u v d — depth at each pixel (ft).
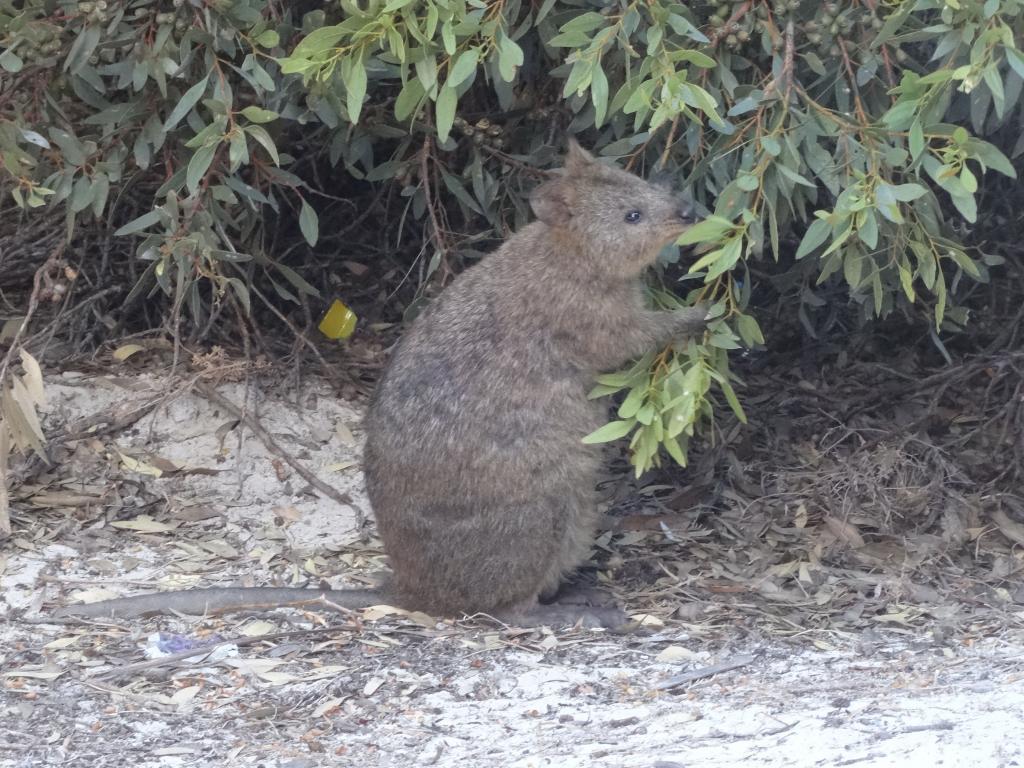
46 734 5.88
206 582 6.98
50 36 6.68
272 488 7.52
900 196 6.04
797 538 7.30
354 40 6.16
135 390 7.78
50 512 7.31
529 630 6.61
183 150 7.21
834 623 6.67
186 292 7.55
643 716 5.90
